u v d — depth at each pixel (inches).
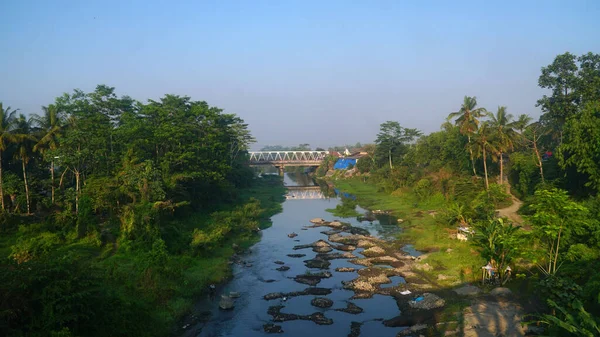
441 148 3398.1
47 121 1959.9
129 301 951.0
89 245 1444.4
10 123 1743.4
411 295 1250.0
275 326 1068.5
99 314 838.5
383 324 1077.1
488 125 2401.6
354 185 4394.7
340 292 1310.3
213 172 2373.3
